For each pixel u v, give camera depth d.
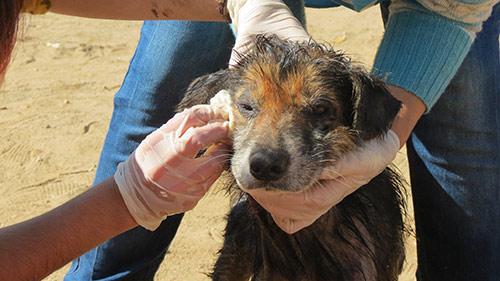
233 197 0.94
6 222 1.33
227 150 0.81
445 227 1.05
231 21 0.93
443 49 0.88
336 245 0.92
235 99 0.83
